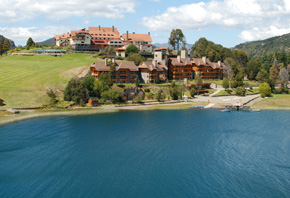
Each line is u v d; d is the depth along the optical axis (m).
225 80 190.75
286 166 74.12
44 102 136.00
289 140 94.94
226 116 129.38
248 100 166.75
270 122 118.94
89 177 66.50
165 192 60.75
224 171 70.81
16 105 127.38
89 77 153.62
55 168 70.50
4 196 58.00
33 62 197.12
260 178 67.44
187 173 69.50
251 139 95.50
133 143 89.19
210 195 59.88
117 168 71.38
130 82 171.75
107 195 59.19
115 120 117.56
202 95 180.88
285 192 61.34
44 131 99.12
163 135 98.06
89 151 81.75
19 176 66.00
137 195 59.31
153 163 74.69
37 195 58.62
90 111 132.25
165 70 198.12
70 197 58.19
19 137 92.00
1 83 149.62
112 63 169.00
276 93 199.12
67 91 142.75
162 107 147.12
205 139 94.56
